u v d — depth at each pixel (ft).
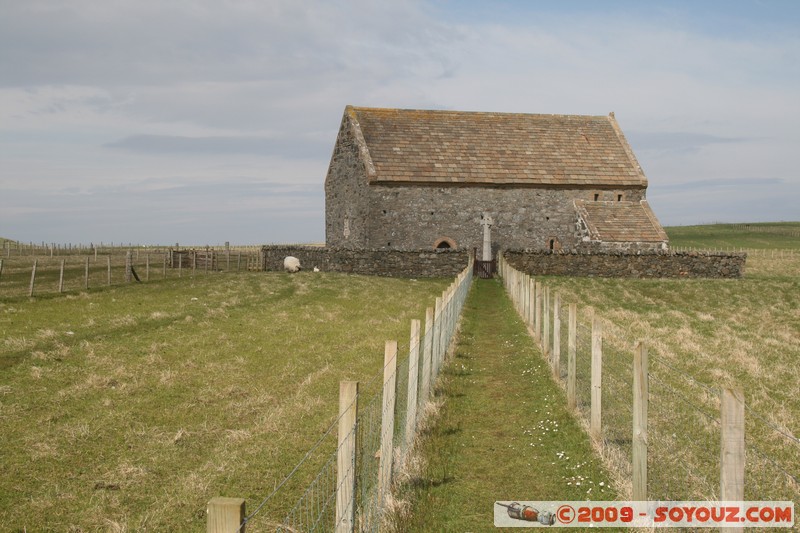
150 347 60.03
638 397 27.45
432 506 28.53
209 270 158.51
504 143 172.24
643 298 116.26
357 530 23.98
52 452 34.58
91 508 28.73
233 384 49.14
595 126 184.44
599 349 35.94
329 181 180.04
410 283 132.26
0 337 60.49
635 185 167.73
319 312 86.84
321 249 157.07
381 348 63.46
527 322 77.51
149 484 31.50
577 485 31.12
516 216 162.30
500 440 37.91
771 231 390.63
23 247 240.12
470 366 57.06
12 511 28.35
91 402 43.47
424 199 157.79
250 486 31.27
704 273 148.97
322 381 50.62
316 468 33.47
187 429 39.19
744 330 81.05
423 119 174.29
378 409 39.55
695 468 29.99
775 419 39.81
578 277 145.38
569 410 41.65
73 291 97.40
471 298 108.88
